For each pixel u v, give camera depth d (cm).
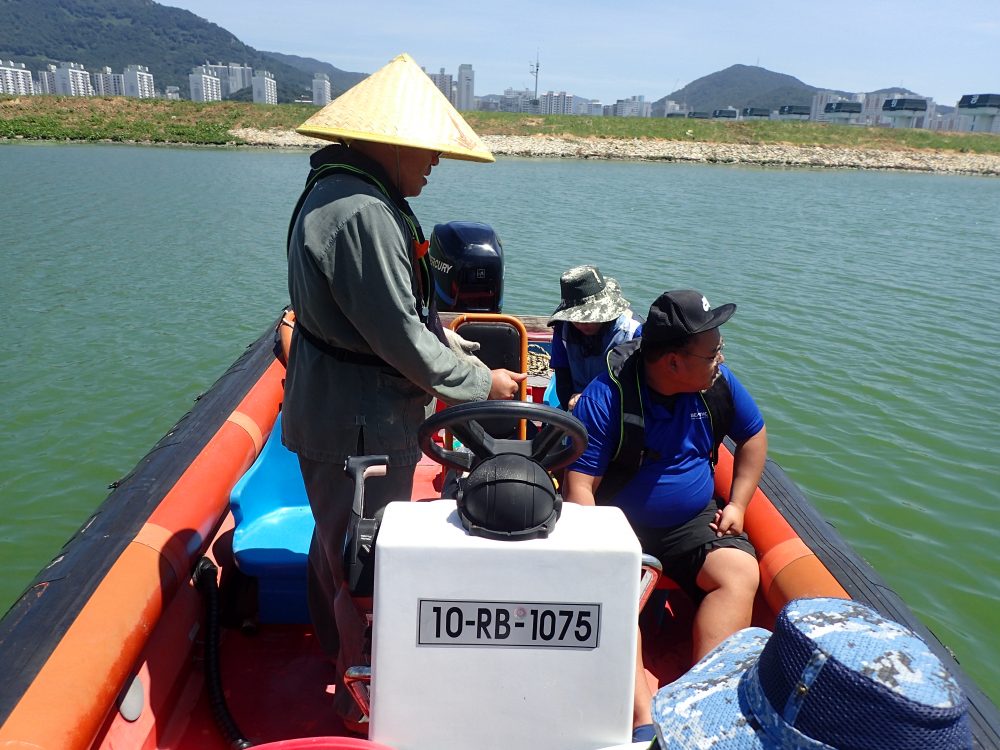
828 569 268
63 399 704
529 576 145
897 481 611
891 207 2759
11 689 190
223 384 394
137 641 218
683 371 233
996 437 692
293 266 200
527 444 177
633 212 2122
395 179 208
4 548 496
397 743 152
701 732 121
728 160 5506
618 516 156
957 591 490
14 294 1041
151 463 301
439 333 223
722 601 241
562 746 153
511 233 1625
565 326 347
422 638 147
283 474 308
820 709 108
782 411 726
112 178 2558
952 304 1161
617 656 149
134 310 977
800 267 1404
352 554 184
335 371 202
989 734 209
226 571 294
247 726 240
